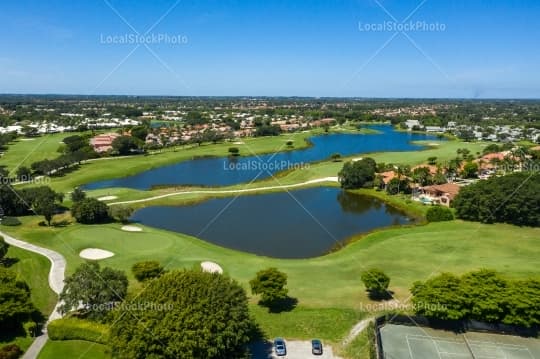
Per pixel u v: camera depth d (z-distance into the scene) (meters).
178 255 71.56
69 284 48.16
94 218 90.88
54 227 87.00
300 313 51.56
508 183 90.31
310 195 121.44
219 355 37.75
